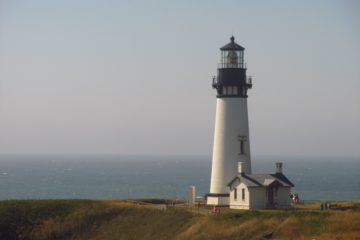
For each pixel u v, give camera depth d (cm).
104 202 14225
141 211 13562
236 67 15662
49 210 13788
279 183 14375
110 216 13512
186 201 15938
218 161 15625
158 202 15762
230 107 15612
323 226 11688
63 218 13538
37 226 13312
